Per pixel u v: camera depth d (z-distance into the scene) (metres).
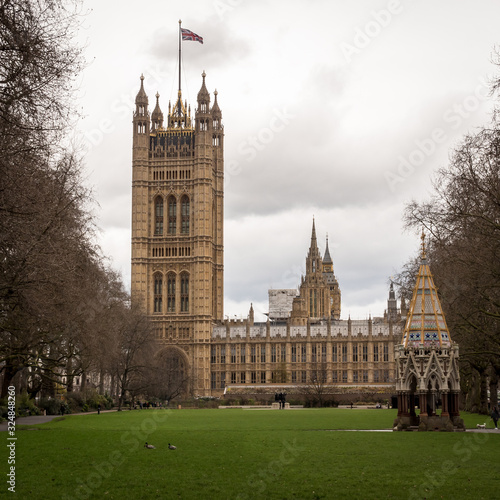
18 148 39.31
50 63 37.47
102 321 90.62
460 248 58.69
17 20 36.06
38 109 38.22
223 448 45.00
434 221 63.56
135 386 155.88
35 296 50.69
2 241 43.62
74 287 61.00
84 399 122.50
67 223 58.00
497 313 61.59
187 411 125.25
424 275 62.31
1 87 36.75
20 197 40.91
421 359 60.31
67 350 95.94
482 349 71.94
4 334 68.75
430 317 61.41
